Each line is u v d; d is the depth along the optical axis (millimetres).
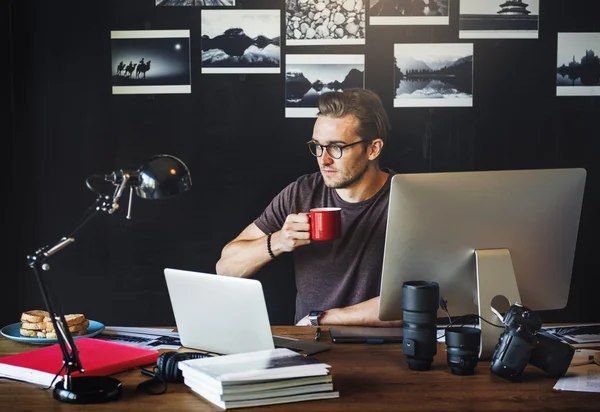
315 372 1614
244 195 3303
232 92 3273
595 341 2119
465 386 1706
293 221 2689
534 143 3297
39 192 3307
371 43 3254
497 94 3275
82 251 3320
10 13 3244
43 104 3283
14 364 1815
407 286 1812
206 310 1945
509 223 1923
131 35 3262
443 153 3285
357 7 3242
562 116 3289
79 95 3285
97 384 1663
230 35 3256
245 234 3281
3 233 3279
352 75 3260
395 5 3242
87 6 3254
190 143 3293
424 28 3252
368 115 3184
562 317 3354
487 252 1915
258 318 1852
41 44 3264
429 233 1874
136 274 3330
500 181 1889
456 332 1791
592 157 3303
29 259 1664
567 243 2006
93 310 3340
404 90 3266
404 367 1858
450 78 3266
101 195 1759
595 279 3336
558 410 1548
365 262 3143
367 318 2617
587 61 3273
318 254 3172
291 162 3287
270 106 3273
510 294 1920
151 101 3283
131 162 3301
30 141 3293
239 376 1561
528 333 1726
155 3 3254
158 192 1743
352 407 1567
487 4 3248
